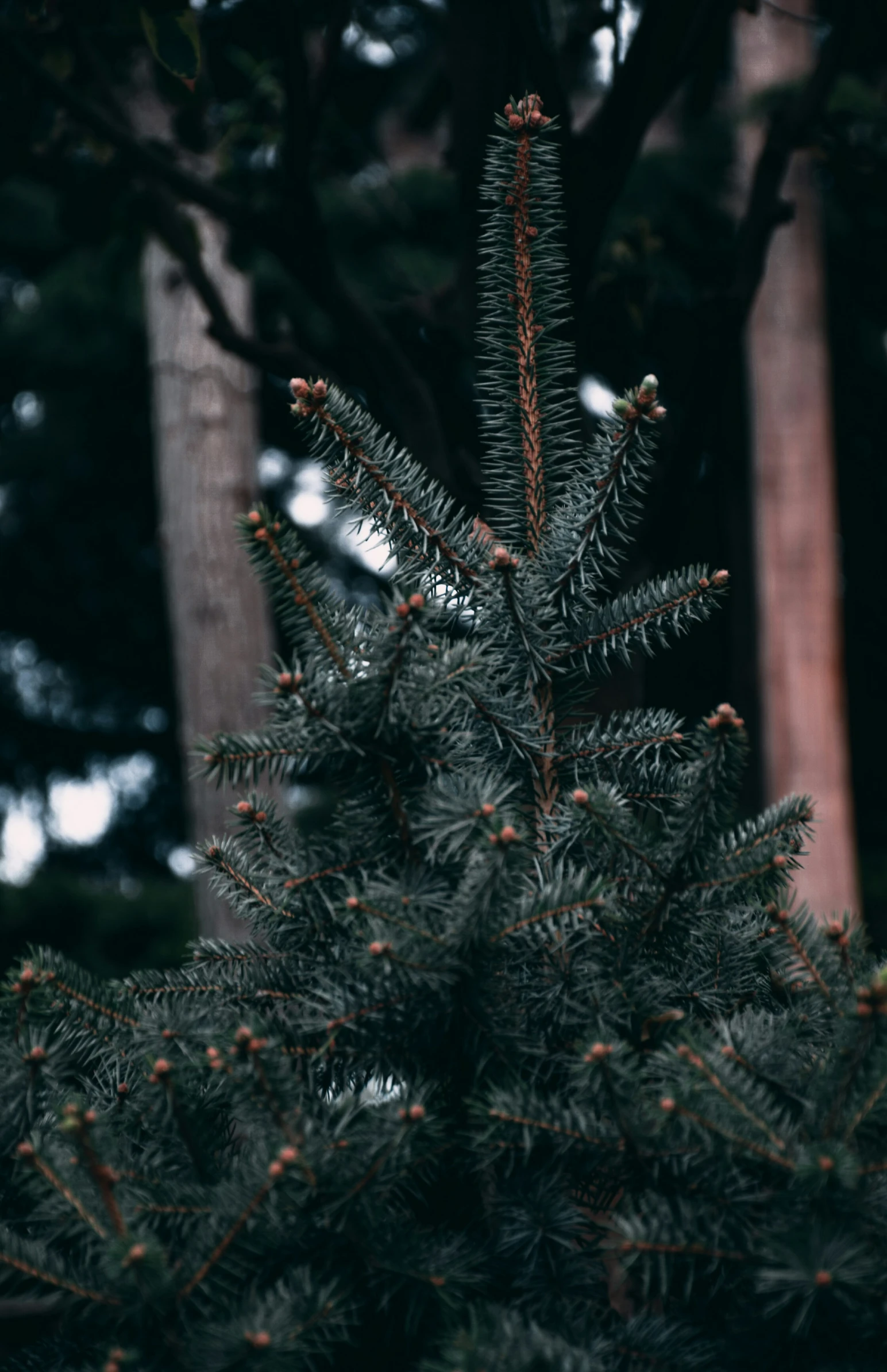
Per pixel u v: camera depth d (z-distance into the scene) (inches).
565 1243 80.7
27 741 705.0
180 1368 79.0
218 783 83.0
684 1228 79.4
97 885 530.6
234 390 278.7
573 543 87.5
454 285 146.2
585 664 87.7
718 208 382.6
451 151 126.0
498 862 79.8
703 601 87.0
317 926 85.4
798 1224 78.2
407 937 81.1
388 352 131.0
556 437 90.2
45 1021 86.0
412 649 81.1
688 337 190.5
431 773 83.6
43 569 678.5
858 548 603.2
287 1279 80.3
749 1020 85.0
